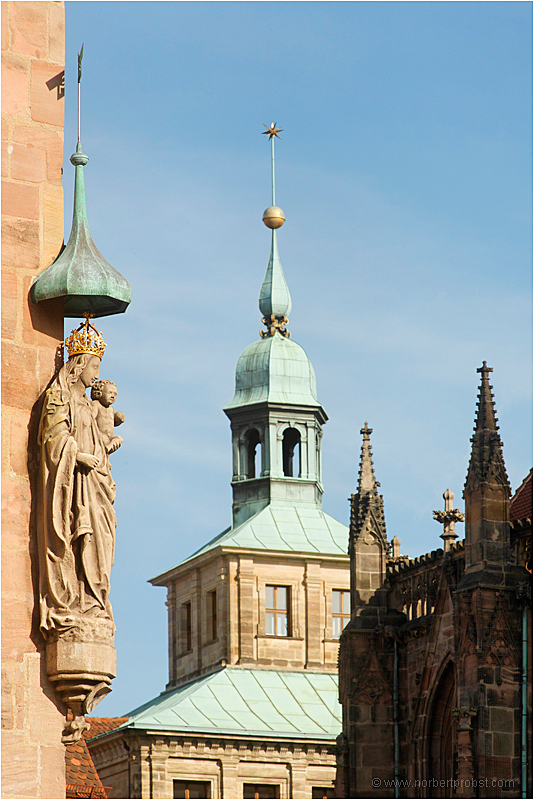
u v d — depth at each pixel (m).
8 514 36.62
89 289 37.38
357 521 94.38
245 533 138.12
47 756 35.97
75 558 36.69
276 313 150.38
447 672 87.88
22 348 37.44
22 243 37.97
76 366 37.69
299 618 135.38
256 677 131.38
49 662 36.31
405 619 92.62
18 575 36.47
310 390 146.50
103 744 122.56
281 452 144.00
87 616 36.56
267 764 121.62
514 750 79.19
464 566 84.50
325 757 122.81
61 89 39.03
